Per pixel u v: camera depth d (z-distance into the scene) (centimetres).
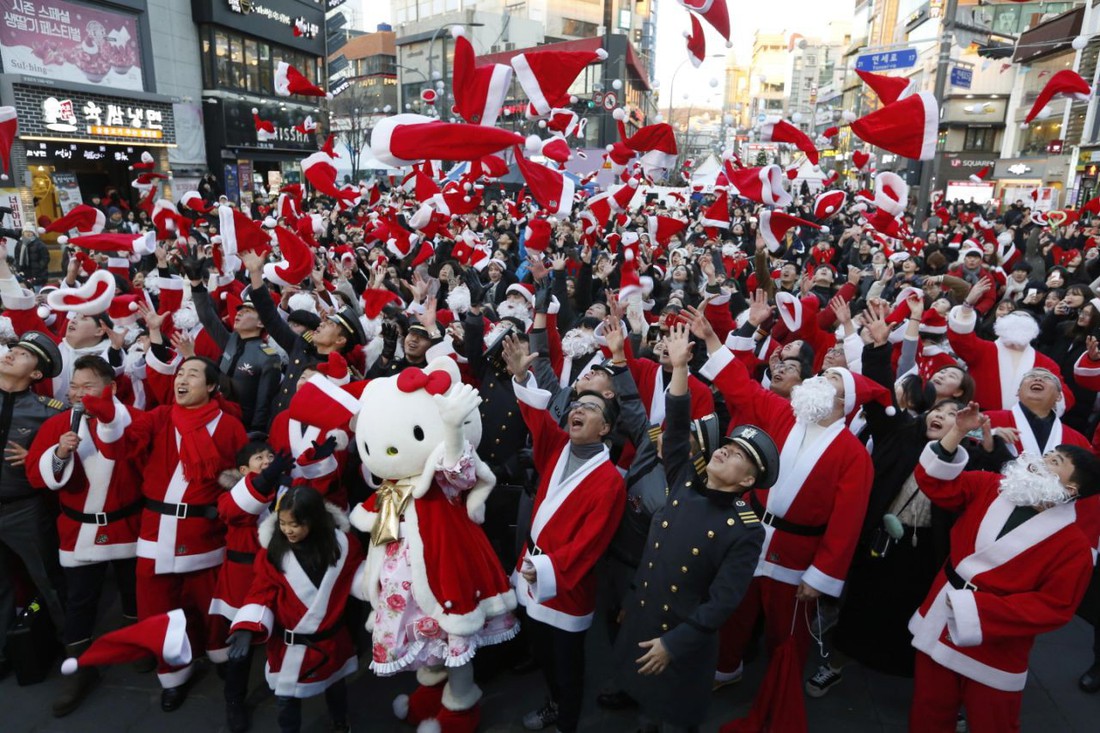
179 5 2258
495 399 443
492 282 894
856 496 333
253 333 535
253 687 388
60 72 1789
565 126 641
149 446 382
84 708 372
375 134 307
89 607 388
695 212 1992
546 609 329
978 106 2598
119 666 404
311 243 747
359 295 845
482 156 308
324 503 329
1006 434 360
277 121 2747
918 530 368
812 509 341
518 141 305
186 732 356
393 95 5850
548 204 434
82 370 371
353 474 419
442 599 313
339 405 330
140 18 2042
